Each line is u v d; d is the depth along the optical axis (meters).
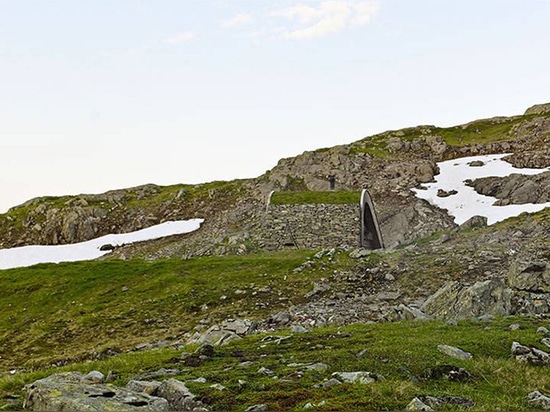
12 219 120.94
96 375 15.52
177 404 13.05
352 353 17.70
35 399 12.20
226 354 19.06
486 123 157.38
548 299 28.67
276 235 56.50
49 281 49.06
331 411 11.68
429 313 27.97
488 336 20.19
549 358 17.72
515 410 13.23
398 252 46.28
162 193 126.44
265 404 12.41
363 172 109.56
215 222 96.19
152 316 37.59
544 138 121.00
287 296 37.84
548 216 59.44
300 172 111.44
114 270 50.16
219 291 40.34
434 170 107.06
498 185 91.56
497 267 38.97
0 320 42.00
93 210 113.25
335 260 45.47
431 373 15.64
